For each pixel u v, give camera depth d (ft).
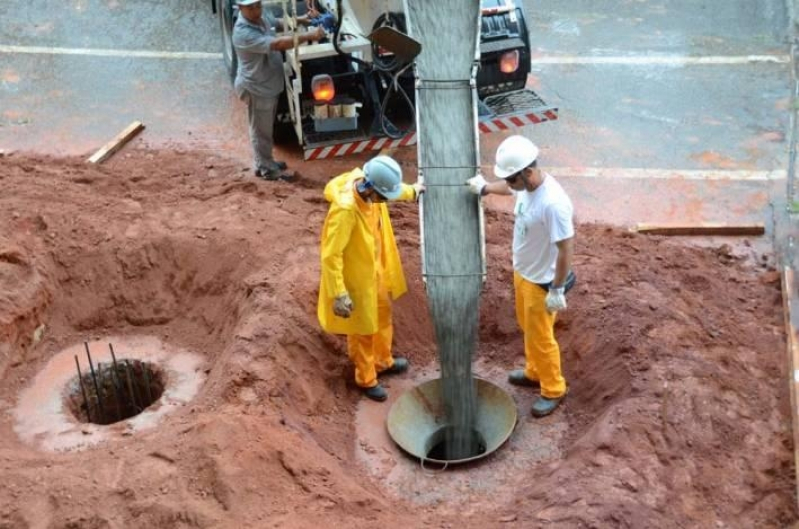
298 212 28.37
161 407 22.80
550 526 17.99
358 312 21.12
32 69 38.47
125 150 33.32
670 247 27.76
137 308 25.81
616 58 38.34
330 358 23.54
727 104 35.29
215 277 25.73
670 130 33.91
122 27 41.45
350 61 30.25
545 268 20.10
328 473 19.61
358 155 32.73
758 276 26.76
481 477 20.77
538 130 34.09
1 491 18.57
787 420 21.18
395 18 28.99
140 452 19.66
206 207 28.50
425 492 20.44
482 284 22.38
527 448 21.47
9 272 24.84
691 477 19.44
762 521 18.80
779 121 34.17
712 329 23.75
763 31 39.88
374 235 20.88
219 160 32.68
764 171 31.58
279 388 21.70
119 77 37.93
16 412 22.75
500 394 22.16
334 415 22.63
